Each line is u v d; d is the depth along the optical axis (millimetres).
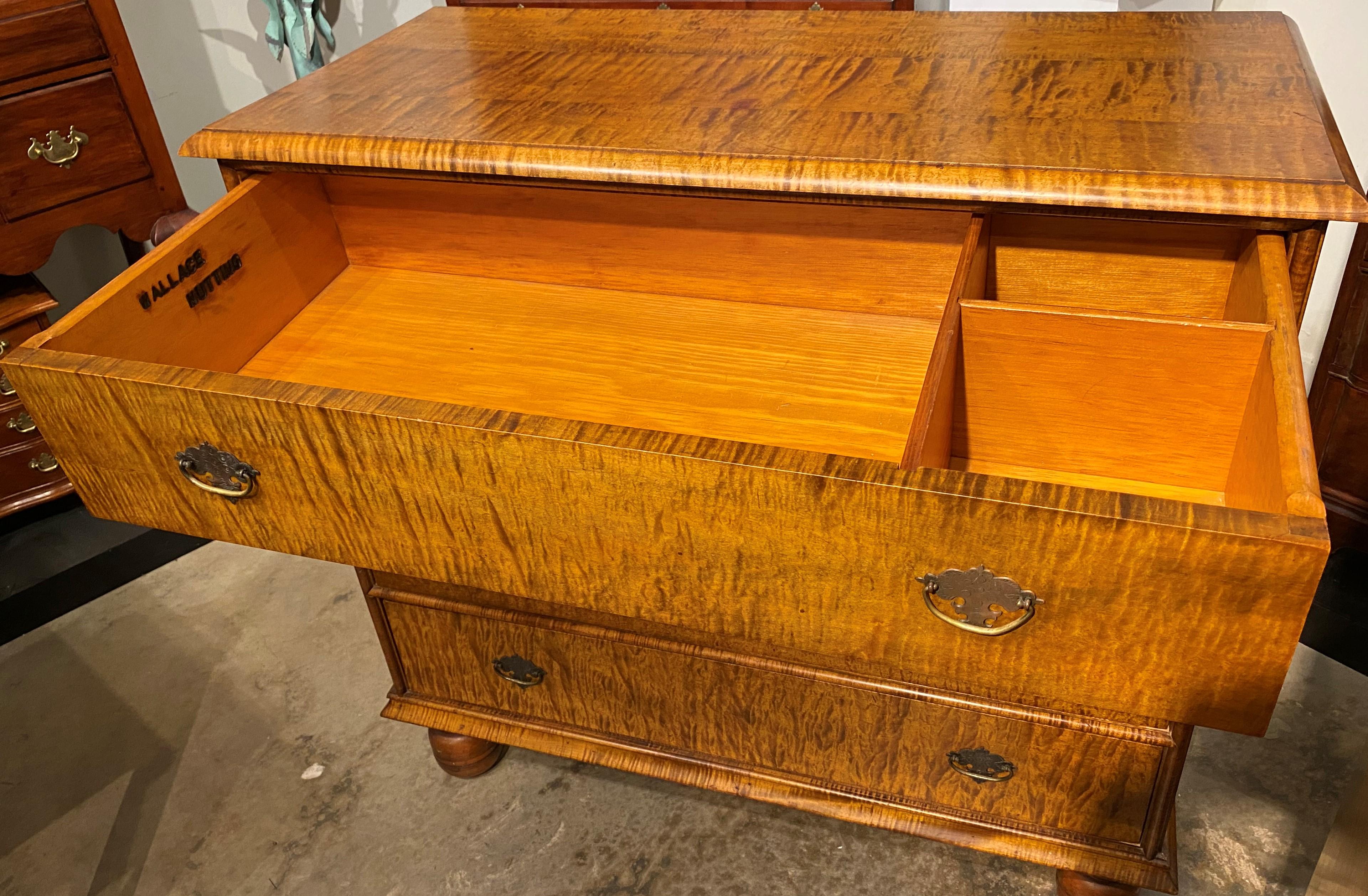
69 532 1971
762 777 1248
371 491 941
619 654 1199
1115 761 1035
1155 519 697
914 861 1354
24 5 1575
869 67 1264
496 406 1167
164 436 970
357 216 1405
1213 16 1346
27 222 1709
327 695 1647
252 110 1281
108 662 1732
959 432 1186
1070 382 1092
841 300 1286
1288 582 690
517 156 1114
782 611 886
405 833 1436
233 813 1479
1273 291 932
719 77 1272
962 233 1176
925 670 889
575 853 1395
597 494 854
